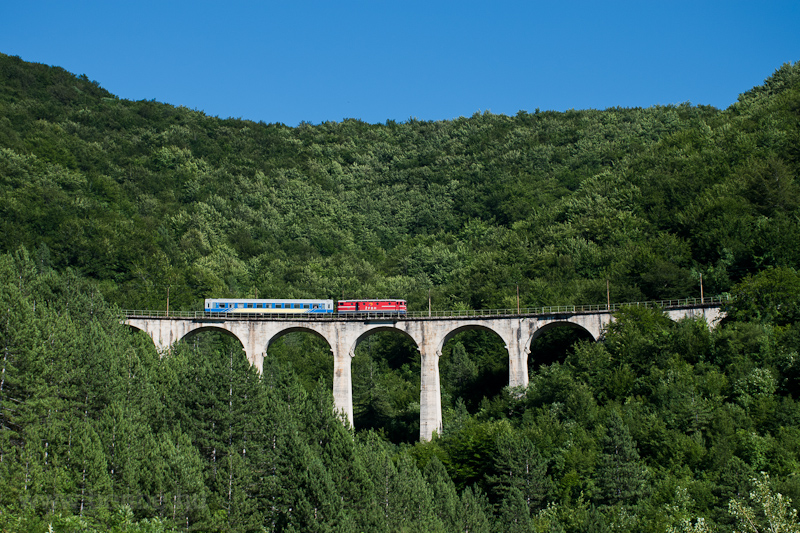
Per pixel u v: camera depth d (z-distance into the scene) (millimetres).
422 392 109250
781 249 114312
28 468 63188
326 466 74188
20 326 72938
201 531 66438
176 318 112438
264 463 76875
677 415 84562
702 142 175875
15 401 69250
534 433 88188
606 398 95750
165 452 70125
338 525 66062
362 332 111688
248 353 112375
